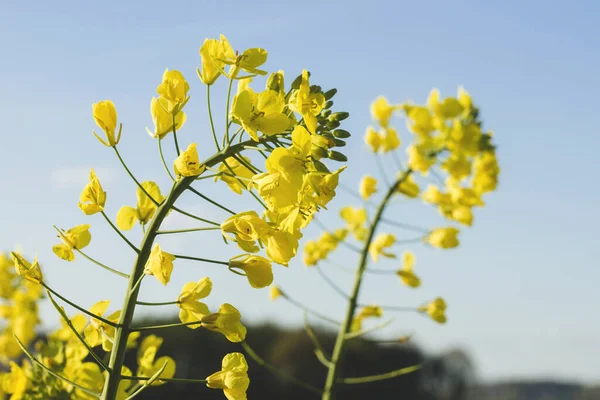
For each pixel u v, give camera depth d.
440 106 0.79
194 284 0.47
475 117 0.81
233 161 0.49
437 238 0.79
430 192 0.79
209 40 0.47
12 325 0.71
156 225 0.47
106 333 0.49
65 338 0.57
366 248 0.77
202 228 0.46
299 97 0.46
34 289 0.72
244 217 0.45
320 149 0.46
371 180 0.80
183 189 0.47
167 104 0.47
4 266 0.71
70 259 0.47
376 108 0.80
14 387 0.55
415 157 0.78
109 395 0.46
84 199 0.47
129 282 0.46
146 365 0.55
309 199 0.45
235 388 0.46
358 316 0.78
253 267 0.46
